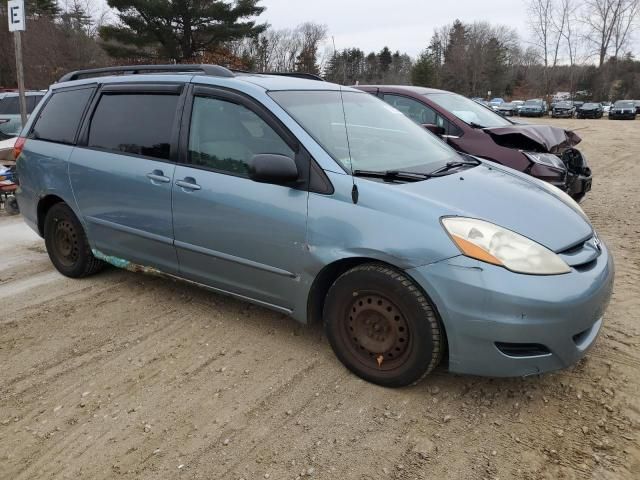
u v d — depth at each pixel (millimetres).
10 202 7582
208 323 3916
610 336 3637
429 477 2445
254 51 48906
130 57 33750
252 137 3438
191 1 32000
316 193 3129
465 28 75875
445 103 6801
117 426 2809
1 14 32500
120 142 4125
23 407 2984
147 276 4836
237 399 3021
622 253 5395
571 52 52719
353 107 3938
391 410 2906
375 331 3047
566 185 5773
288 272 3275
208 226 3568
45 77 33750
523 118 42812
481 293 2650
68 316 4062
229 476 2461
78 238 4582
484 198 3102
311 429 2766
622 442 2635
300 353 3490
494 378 3180
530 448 2617
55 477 2473
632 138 19016
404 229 2840
